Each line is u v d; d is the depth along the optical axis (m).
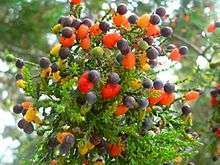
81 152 0.19
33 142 0.23
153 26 0.20
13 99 0.42
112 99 0.20
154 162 0.20
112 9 0.21
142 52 0.20
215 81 0.32
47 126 0.20
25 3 0.39
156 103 0.21
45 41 0.40
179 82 0.22
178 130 0.21
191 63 0.39
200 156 0.32
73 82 0.19
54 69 0.20
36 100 0.20
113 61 0.20
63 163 0.20
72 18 0.20
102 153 0.20
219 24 0.31
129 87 0.20
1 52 0.40
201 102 0.35
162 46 0.22
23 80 0.20
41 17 0.39
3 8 0.39
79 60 0.20
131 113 0.20
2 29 0.39
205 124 0.30
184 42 0.36
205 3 0.37
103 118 0.19
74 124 0.20
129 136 0.20
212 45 0.33
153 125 0.21
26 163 0.23
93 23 0.21
